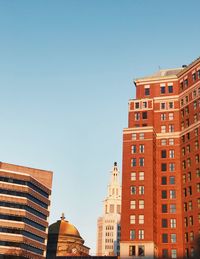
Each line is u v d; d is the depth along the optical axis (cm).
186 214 10862
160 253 10806
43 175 17562
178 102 12319
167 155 11812
